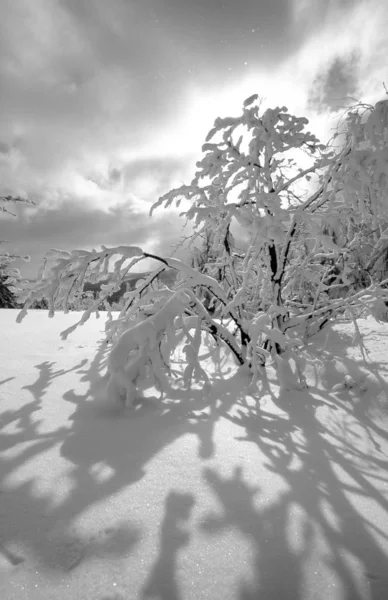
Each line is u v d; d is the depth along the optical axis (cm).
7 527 96
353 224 342
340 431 185
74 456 135
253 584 81
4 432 152
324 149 298
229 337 263
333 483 131
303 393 234
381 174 228
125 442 148
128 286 293
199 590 79
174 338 213
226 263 329
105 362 258
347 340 323
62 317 466
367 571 87
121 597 76
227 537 96
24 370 238
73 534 94
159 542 92
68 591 77
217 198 301
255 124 278
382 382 229
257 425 181
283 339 243
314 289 404
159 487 117
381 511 115
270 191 304
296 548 94
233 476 127
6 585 78
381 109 219
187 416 182
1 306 1082
